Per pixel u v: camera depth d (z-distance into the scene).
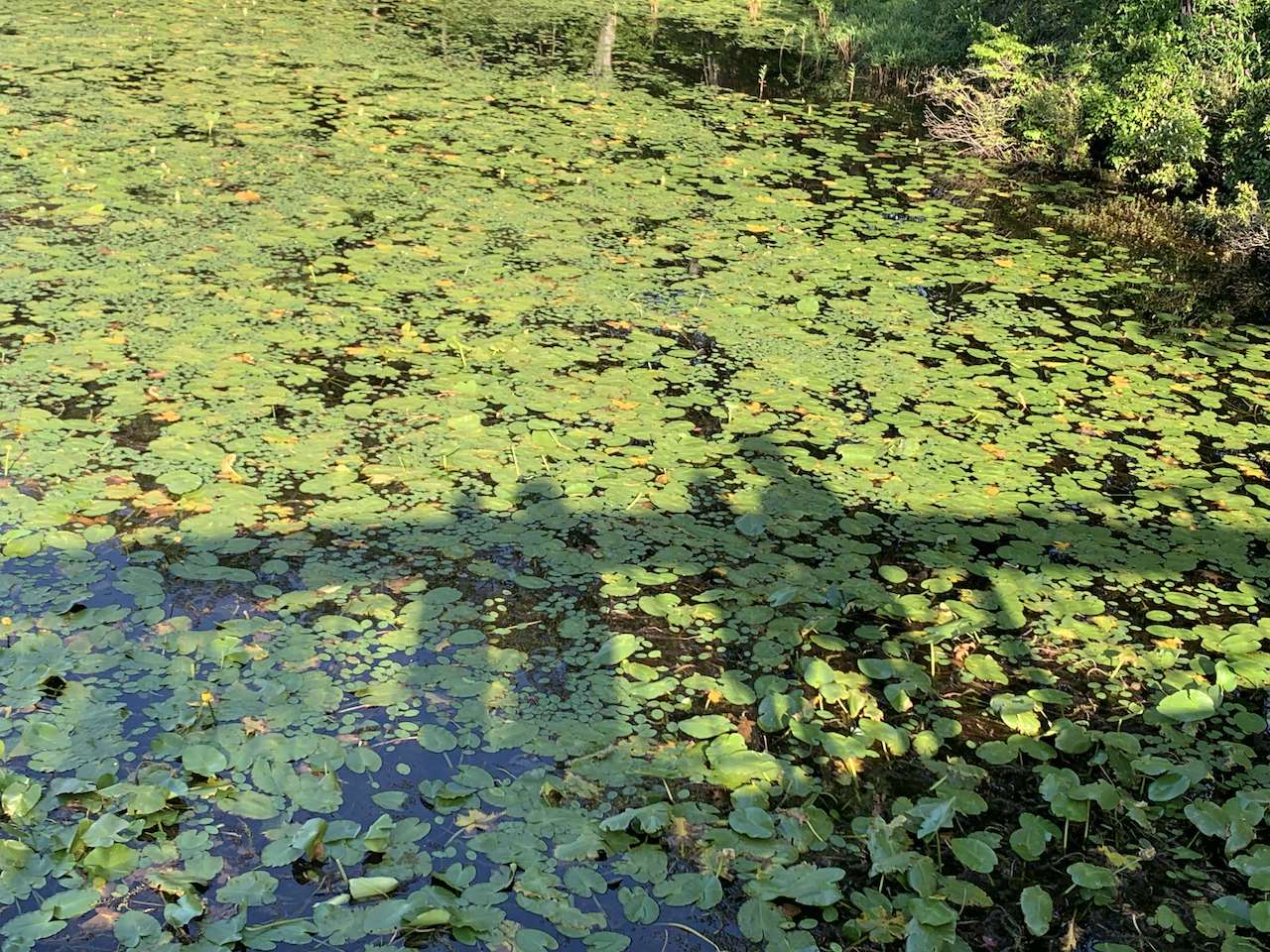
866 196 8.71
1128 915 3.03
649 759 3.36
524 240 7.14
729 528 4.49
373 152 8.50
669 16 14.69
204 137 8.48
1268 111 8.82
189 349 5.42
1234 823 3.25
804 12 15.59
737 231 7.64
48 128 8.35
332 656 3.63
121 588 3.84
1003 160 10.14
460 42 12.30
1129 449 5.34
